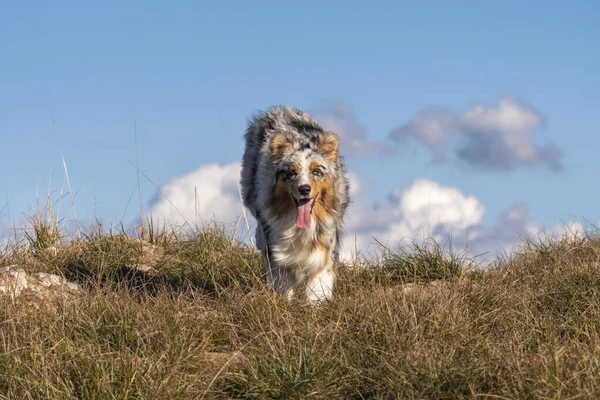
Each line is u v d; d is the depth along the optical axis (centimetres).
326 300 641
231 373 474
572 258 784
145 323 550
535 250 852
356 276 773
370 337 531
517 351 479
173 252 946
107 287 666
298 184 693
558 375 428
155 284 786
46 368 461
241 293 651
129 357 475
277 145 731
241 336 576
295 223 716
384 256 811
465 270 770
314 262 720
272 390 454
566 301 629
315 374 468
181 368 488
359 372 471
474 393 418
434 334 527
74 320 558
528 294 649
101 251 887
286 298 643
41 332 526
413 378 445
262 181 745
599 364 444
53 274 748
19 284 666
